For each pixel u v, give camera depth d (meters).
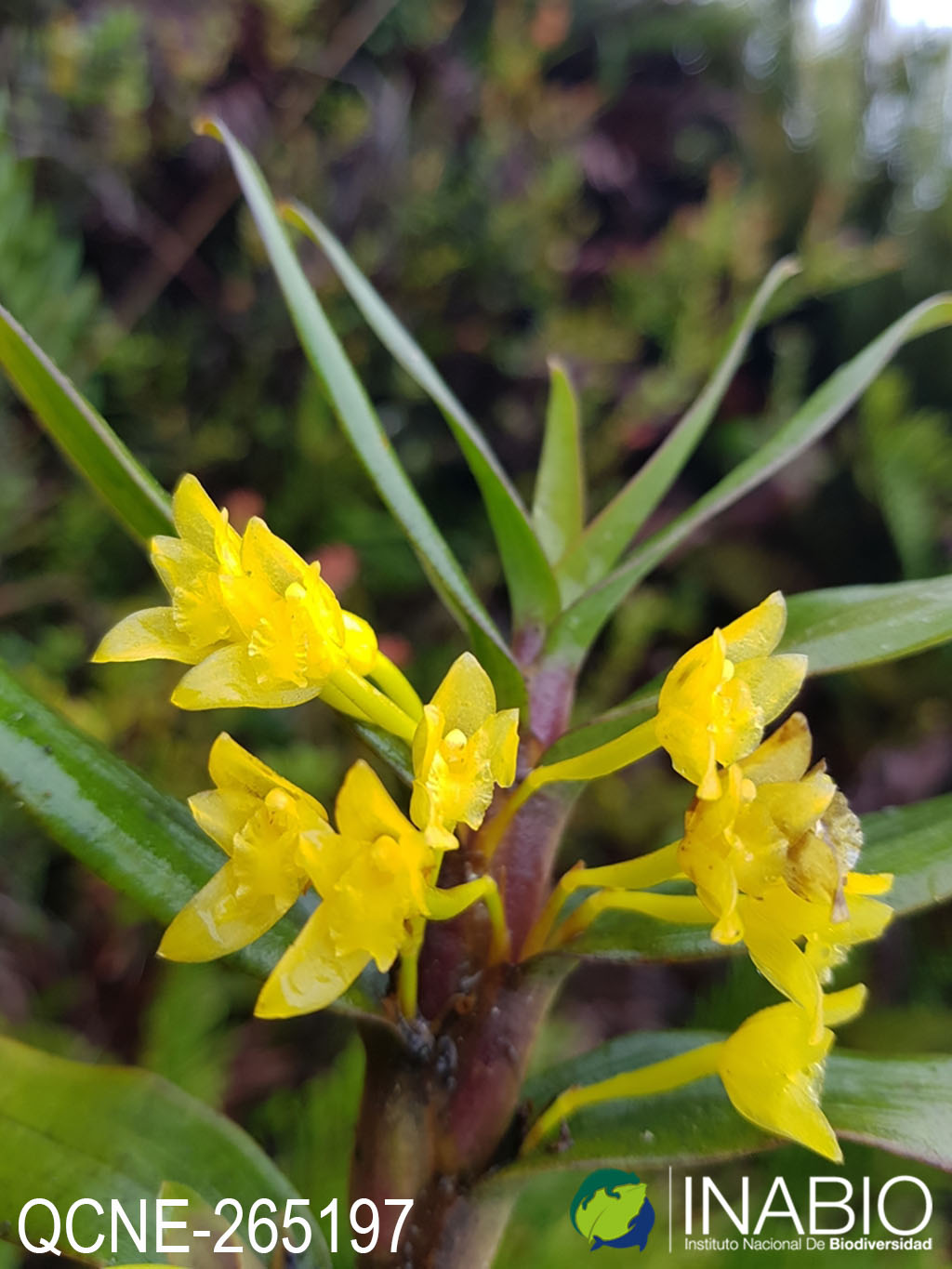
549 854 0.08
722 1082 0.07
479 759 0.06
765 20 0.33
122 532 0.24
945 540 0.29
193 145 0.25
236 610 0.07
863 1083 0.08
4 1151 0.07
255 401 0.26
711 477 0.31
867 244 0.33
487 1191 0.08
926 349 0.31
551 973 0.08
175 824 0.07
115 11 0.23
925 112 0.31
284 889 0.06
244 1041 0.21
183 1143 0.07
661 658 0.29
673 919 0.07
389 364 0.28
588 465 0.28
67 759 0.07
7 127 0.23
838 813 0.06
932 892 0.08
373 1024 0.07
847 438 0.31
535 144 0.29
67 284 0.22
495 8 0.32
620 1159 0.07
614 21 0.34
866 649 0.08
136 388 0.23
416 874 0.06
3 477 0.21
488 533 0.28
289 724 0.23
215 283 0.27
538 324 0.29
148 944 0.20
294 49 0.26
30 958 0.20
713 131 0.34
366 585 0.26
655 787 0.27
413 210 0.27
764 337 0.32
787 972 0.06
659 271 0.28
